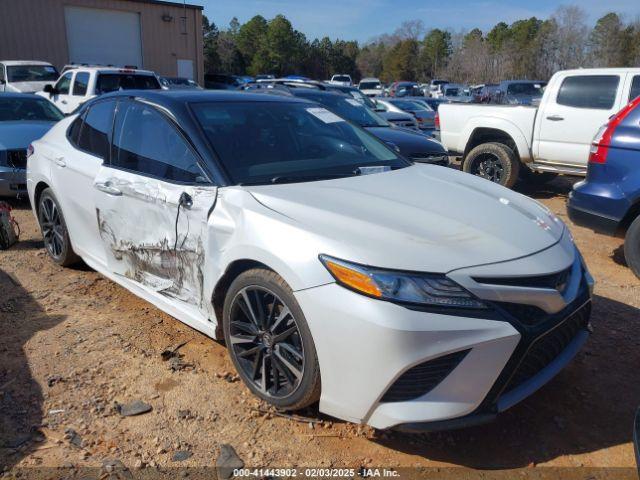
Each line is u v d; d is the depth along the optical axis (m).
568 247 2.91
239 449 2.66
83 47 25.89
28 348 3.54
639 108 4.70
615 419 2.93
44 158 4.77
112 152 3.93
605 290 4.66
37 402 2.99
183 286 3.33
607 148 4.84
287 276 2.58
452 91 37.81
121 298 4.35
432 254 2.45
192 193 3.17
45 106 8.77
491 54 66.81
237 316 3.01
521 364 2.46
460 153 9.35
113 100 4.12
